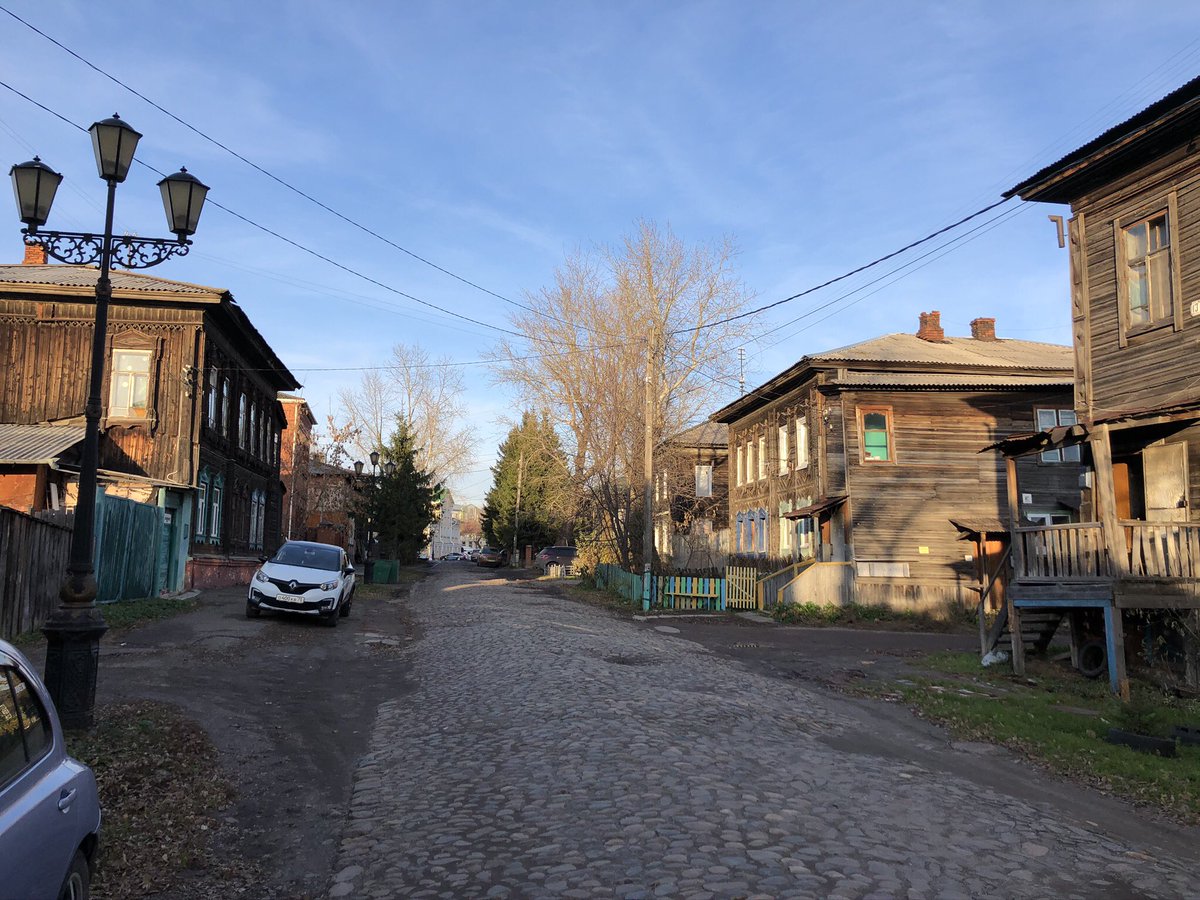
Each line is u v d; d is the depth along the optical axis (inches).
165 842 243.8
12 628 546.9
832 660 689.0
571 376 1369.3
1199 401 515.5
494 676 519.5
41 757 153.3
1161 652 605.6
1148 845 271.1
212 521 1114.1
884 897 203.2
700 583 1110.4
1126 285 665.6
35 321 992.2
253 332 1205.7
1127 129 629.3
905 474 1108.5
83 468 349.4
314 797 296.4
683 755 334.6
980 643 749.3
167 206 386.0
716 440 1812.3
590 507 1398.9
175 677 470.3
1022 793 327.0
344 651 621.9
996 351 1268.5
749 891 204.5
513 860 228.2
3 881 120.3
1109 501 571.2
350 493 2218.3
